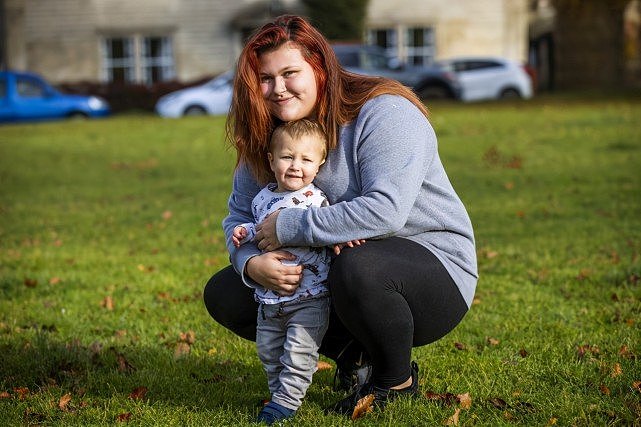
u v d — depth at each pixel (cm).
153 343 439
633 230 713
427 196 319
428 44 2920
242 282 339
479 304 498
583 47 3206
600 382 361
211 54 2933
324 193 321
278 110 316
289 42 310
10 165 1318
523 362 392
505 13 2880
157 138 1594
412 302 311
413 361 378
